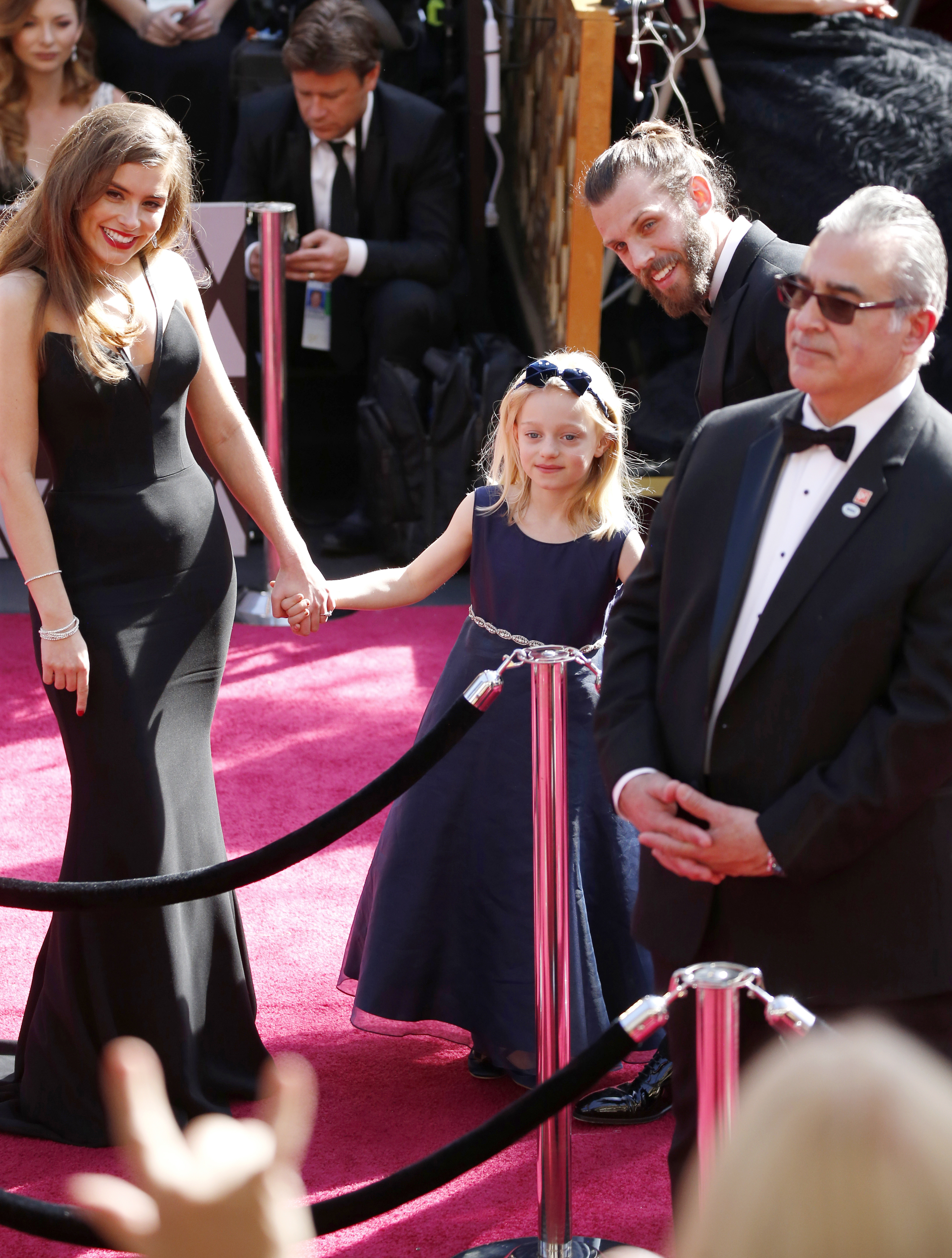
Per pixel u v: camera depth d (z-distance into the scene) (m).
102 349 9.45
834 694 6.78
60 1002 10.02
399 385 20.94
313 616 10.68
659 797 7.06
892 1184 2.78
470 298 24.56
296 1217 4.08
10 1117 10.19
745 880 7.10
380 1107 10.32
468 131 23.67
